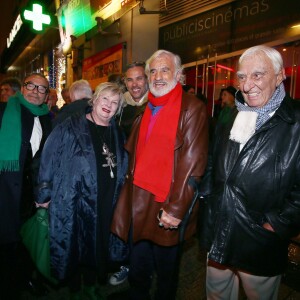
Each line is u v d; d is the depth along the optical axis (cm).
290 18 374
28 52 1458
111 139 199
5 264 226
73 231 188
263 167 134
